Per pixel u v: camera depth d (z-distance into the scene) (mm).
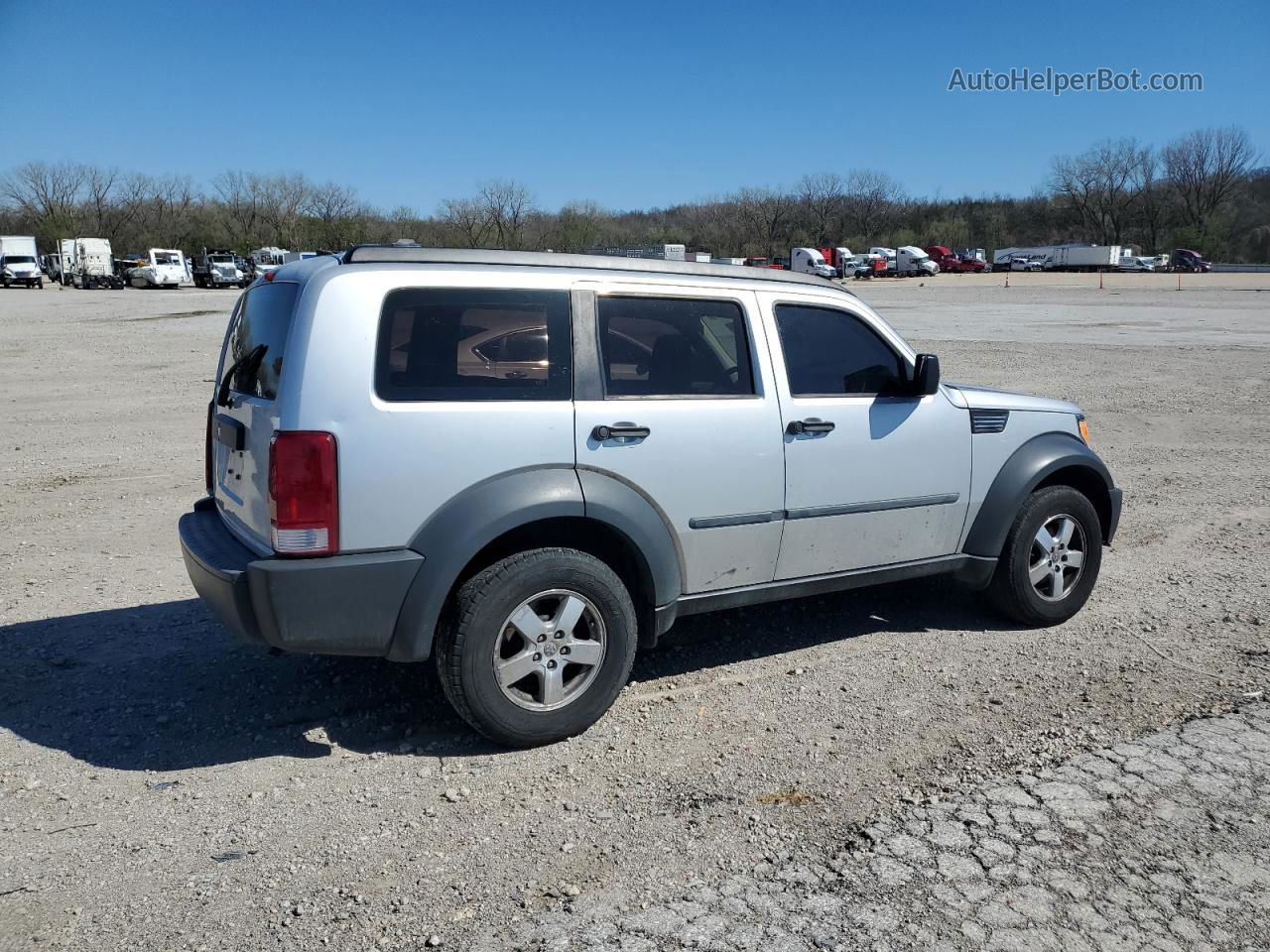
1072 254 84062
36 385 15320
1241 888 2990
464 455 3670
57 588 5793
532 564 3754
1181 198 110000
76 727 4051
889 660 4801
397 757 3830
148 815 3396
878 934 2770
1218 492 8516
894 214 116688
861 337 4699
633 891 2977
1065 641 5074
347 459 3508
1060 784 3592
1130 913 2869
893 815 3391
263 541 3689
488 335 3781
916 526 4844
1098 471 5352
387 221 83562
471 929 2799
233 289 58188
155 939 2760
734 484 4242
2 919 2834
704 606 4359
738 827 3326
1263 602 5645
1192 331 25203
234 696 4348
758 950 2699
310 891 2982
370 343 3564
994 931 2783
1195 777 3641
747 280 4406
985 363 18078
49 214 97625
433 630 3662
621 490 3945
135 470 9188
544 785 3611
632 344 4074
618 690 4035
